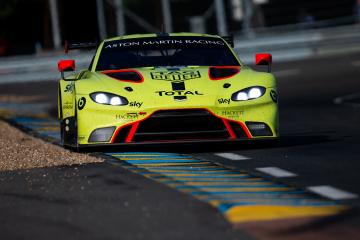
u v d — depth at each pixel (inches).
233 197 601.0
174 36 1051.9
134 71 953.5
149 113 885.2
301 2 4397.1
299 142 1024.9
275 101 927.7
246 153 906.7
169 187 652.1
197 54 1010.1
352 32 3376.0
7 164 830.5
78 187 673.6
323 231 488.1
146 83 914.1
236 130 901.8
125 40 1046.4
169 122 886.4
